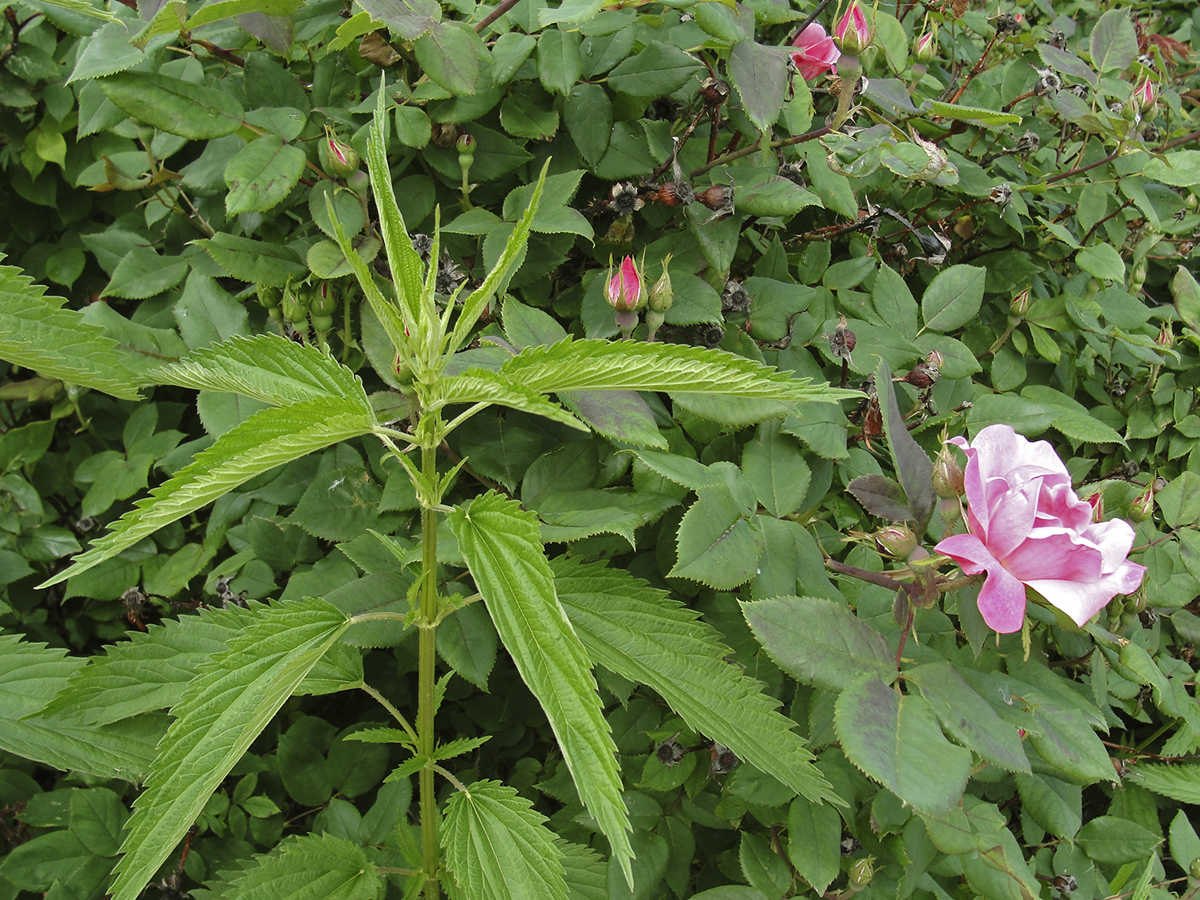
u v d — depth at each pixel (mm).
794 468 548
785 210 561
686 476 495
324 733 660
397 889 610
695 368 360
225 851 644
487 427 580
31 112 788
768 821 542
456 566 558
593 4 503
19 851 603
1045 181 720
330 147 548
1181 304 694
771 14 600
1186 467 722
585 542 573
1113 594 426
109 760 494
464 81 533
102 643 793
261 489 638
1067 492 444
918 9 861
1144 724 709
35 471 770
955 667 499
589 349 356
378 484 605
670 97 637
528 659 349
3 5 625
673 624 469
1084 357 741
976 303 628
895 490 499
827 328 599
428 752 472
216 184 633
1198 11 1047
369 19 536
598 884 527
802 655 453
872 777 402
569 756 341
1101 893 607
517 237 374
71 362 385
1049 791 565
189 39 572
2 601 710
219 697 395
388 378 568
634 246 626
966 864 532
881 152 559
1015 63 755
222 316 630
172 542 705
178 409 752
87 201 824
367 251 568
